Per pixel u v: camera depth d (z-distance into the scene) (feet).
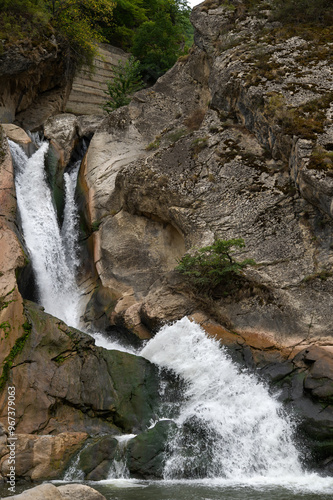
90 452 32.96
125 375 40.11
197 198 52.60
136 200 55.98
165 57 100.12
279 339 41.50
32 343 38.47
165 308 44.88
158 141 66.08
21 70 73.10
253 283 44.57
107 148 65.77
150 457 32.83
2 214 48.98
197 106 69.87
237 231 49.21
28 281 49.08
